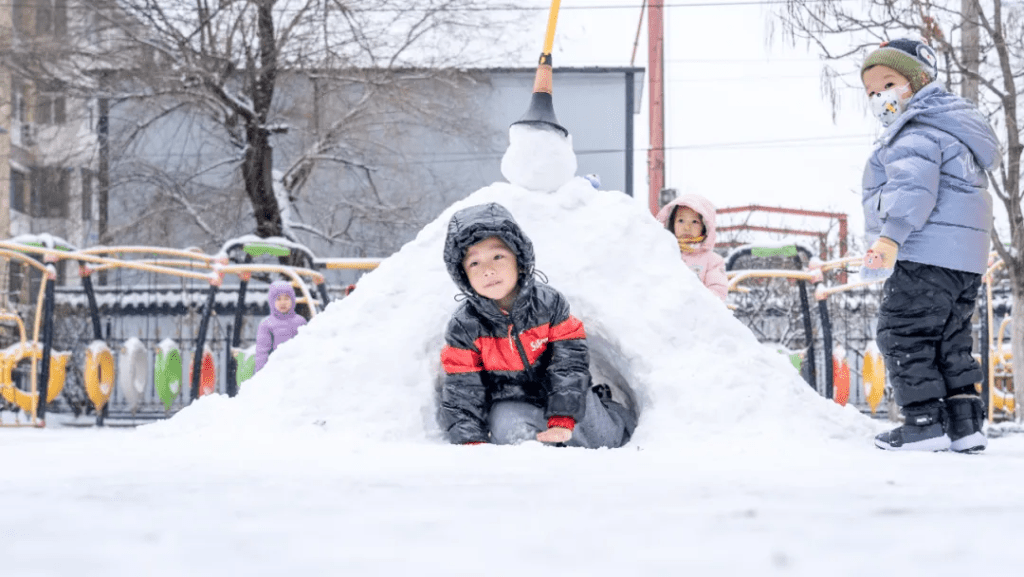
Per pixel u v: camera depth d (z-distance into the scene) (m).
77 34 13.54
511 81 17.05
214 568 0.60
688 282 3.68
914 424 3.20
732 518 0.90
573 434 3.41
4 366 8.14
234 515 0.94
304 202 15.28
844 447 3.16
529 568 0.60
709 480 1.42
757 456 2.30
